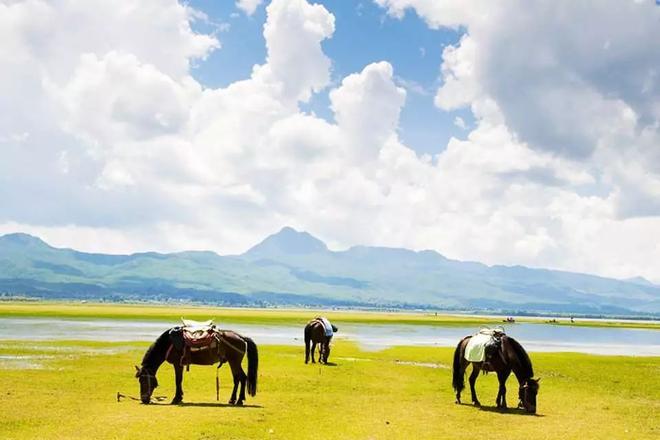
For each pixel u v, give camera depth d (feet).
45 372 124.57
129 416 80.84
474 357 99.50
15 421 76.48
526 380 96.68
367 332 366.84
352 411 91.09
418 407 97.09
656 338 417.49
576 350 264.52
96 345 201.57
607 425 86.12
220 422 78.28
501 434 77.97
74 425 74.74
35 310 551.59
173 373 128.77
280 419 82.64
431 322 572.10
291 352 198.29
